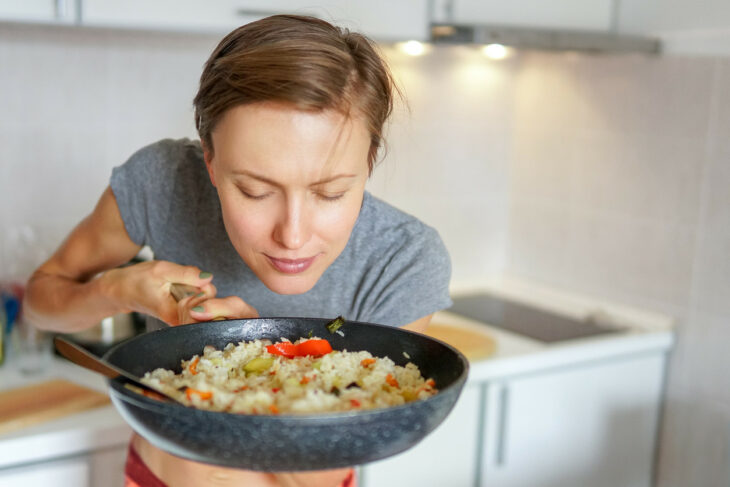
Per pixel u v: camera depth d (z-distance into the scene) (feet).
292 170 2.31
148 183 3.50
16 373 5.55
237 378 2.48
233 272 3.48
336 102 2.29
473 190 8.09
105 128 6.30
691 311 6.60
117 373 2.14
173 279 2.96
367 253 3.35
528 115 8.00
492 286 8.25
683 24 6.53
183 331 2.63
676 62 6.54
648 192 6.84
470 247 8.20
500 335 6.68
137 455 3.60
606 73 7.14
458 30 6.01
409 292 3.29
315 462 1.99
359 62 2.49
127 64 6.29
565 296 7.59
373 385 2.39
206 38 6.60
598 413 6.63
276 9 5.58
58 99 6.07
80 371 5.64
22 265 6.13
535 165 7.97
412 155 7.61
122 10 5.04
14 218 6.07
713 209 6.33
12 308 5.93
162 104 6.51
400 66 7.34
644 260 6.95
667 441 6.95
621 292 7.18
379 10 5.90
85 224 3.73
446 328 6.75
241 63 2.29
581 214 7.50
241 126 2.31
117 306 3.20
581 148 7.45
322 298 3.43
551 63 7.68
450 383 2.34
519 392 6.14
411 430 2.03
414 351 2.62
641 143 6.87
